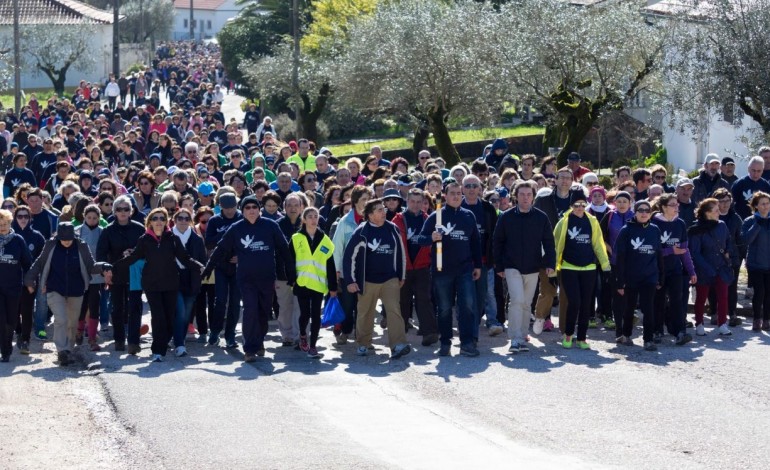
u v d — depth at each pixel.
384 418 12.04
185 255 15.30
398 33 35.38
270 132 32.72
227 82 77.69
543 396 12.86
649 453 10.65
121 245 15.57
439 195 17.09
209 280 16.52
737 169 32.19
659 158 36.97
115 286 15.87
